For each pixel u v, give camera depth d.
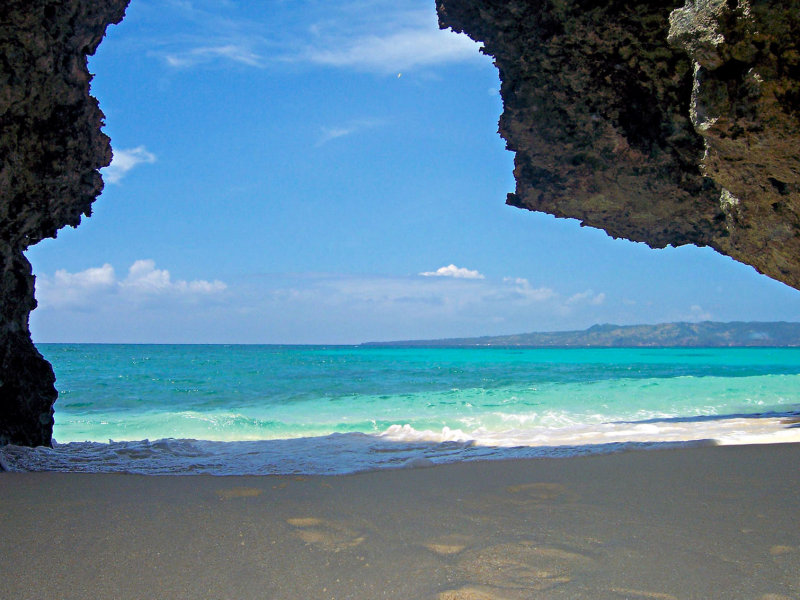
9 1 5.41
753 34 5.54
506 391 18.61
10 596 2.23
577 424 11.23
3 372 6.62
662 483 3.89
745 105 5.93
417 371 30.70
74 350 76.56
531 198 10.87
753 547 2.60
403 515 3.25
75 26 6.30
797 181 6.56
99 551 2.70
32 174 6.23
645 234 10.79
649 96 8.88
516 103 9.86
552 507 3.35
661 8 7.91
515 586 2.22
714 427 8.65
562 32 8.73
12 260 6.67
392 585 2.27
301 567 2.48
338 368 33.25
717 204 9.47
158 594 2.24
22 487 4.02
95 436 10.64
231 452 6.43
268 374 27.70
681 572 2.33
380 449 6.58
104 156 7.29
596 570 2.36
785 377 23.80
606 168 9.81
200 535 2.92
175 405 16.22
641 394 16.94
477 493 3.78
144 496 3.77
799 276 7.84
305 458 5.84
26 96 5.83
